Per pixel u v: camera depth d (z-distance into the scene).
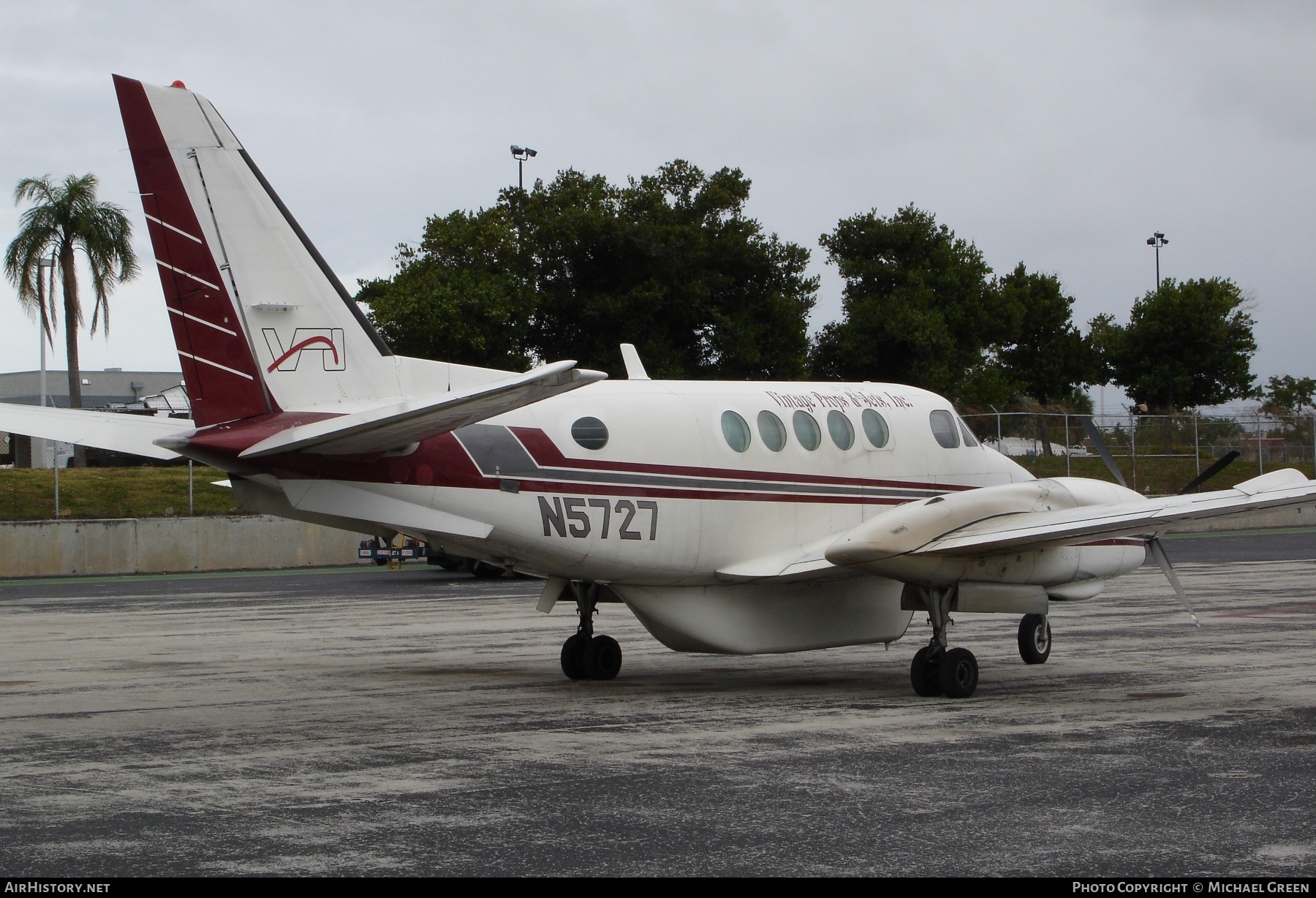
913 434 13.72
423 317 42.34
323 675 12.73
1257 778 7.69
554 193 48.84
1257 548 32.78
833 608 12.88
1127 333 63.69
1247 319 63.00
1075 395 65.38
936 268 57.62
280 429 10.17
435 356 42.72
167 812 6.90
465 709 10.57
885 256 57.50
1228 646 14.62
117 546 28.95
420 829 6.55
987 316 57.62
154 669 13.16
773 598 12.57
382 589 23.95
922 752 8.56
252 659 14.03
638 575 11.73
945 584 11.29
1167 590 21.84
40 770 8.04
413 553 29.41
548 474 11.03
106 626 17.50
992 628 17.00
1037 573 11.78
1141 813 6.82
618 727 9.64
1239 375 62.25
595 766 8.15
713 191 47.72
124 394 77.06
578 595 12.40
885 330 50.00
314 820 6.72
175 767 8.13
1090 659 13.70
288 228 10.64
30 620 18.34
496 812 6.91
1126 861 5.93
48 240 39.38
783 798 7.21
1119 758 8.32
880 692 11.60
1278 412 39.75
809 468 12.73
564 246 45.69
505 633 16.58
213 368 10.34
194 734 9.36
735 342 45.72
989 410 54.62
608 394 11.72
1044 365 64.06
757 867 5.86
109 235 39.66
